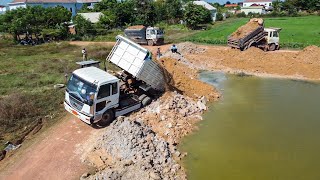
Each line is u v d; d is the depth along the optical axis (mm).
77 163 13055
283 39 43625
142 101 18703
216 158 13969
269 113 18953
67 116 17625
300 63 28703
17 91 21031
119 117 15305
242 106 20109
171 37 50969
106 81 15547
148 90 19438
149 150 13398
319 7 86625
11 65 29000
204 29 61188
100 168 12578
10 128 15844
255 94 22484
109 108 16219
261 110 19422
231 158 14000
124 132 13961
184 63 30297
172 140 15203
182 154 14133
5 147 14188
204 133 16344
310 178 12555
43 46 41906
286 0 90750
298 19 73750
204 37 48406
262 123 17562
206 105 20188
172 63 27891
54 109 18422
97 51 35406
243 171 13008
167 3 74812
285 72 27797
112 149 13594
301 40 42406
